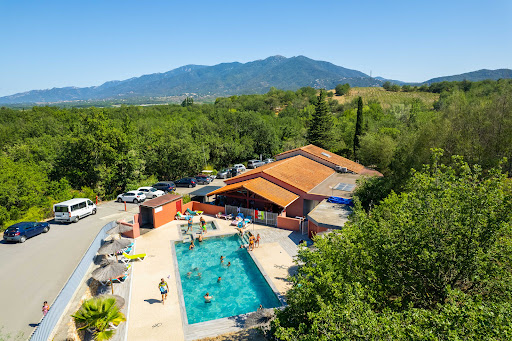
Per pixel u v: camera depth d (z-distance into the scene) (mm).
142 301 19188
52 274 21500
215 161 68938
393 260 11609
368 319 8344
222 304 19625
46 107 108625
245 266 24500
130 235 29141
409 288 11492
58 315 16312
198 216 35500
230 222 33125
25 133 75438
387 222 13359
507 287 9914
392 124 76125
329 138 73250
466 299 8594
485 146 28312
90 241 27547
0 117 99188
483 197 10805
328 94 182000
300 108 156000
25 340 14984
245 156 73375
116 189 48500
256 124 80812
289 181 35562
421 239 11297
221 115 91062
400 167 30391
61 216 32406
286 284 20781
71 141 45469
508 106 29094
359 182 32000
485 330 7539
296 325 12625
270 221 32031
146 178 54094
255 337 15727
